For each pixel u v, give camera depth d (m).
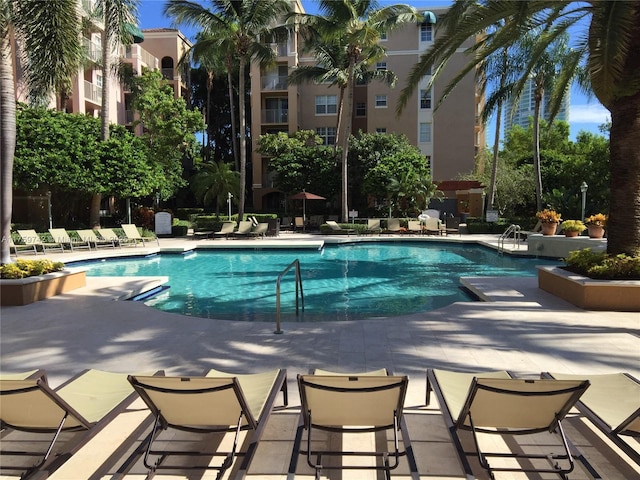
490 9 7.59
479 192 27.20
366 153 28.19
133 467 2.91
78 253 15.20
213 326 6.41
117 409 3.05
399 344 5.50
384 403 2.75
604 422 2.85
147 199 27.98
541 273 8.88
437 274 12.56
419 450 3.10
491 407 2.68
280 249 17.69
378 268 13.62
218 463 2.95
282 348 5.40
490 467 2.67
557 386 2.53
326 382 2.63
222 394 2.63
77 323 6.62
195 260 15.55
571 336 5.75
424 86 31.45
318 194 28.69
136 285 9.60
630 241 7.49
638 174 7.34
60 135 17.23
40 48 9.84
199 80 37.59
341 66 25.80
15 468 2.70
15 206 20.94
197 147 28.33
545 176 28.00
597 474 2.60
